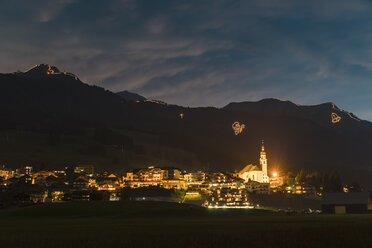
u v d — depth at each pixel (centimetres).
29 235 5969
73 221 10506
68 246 4694
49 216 13362
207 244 4716
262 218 10650
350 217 10081
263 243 4747
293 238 5081
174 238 5253
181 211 13788
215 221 9525
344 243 4684
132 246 4641
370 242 4734
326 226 6456
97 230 6806
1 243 4994
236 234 5528
